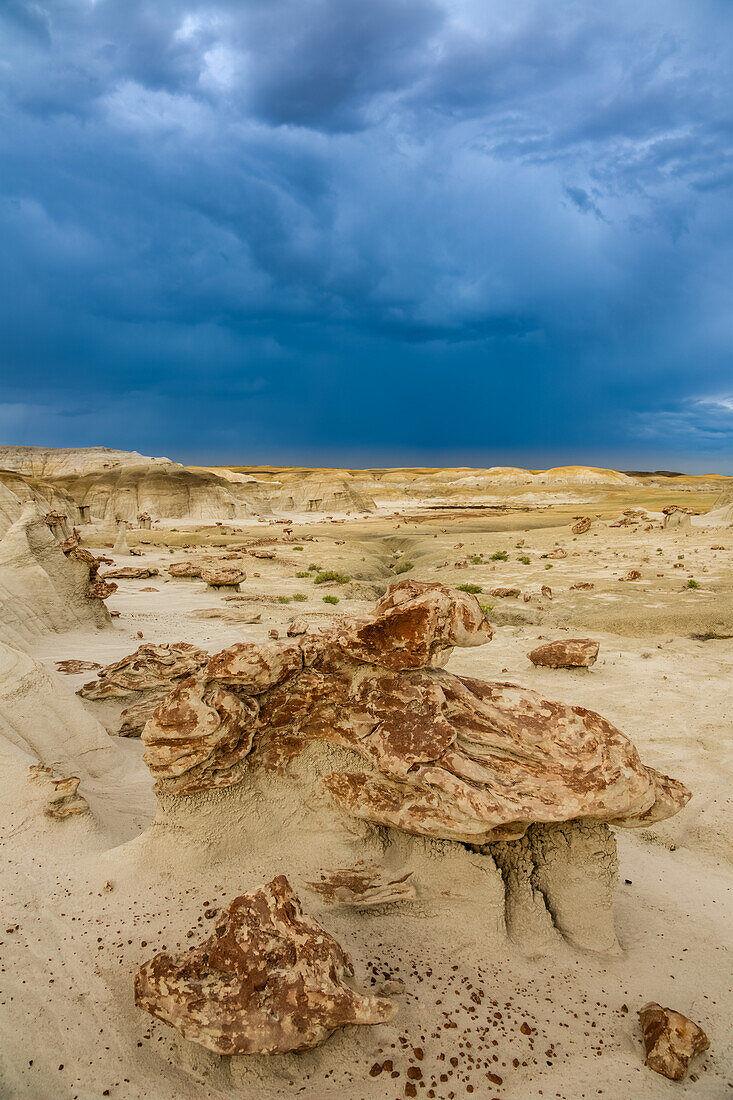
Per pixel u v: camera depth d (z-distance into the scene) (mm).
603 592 25859
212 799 5559
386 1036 4125
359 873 5434
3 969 4363
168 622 21219
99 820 6527
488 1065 4008
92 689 11727
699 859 7492
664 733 11188
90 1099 3625
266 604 26141
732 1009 4707
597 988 4789
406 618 5422
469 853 5301
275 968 4039
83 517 73125
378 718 5523
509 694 5598
